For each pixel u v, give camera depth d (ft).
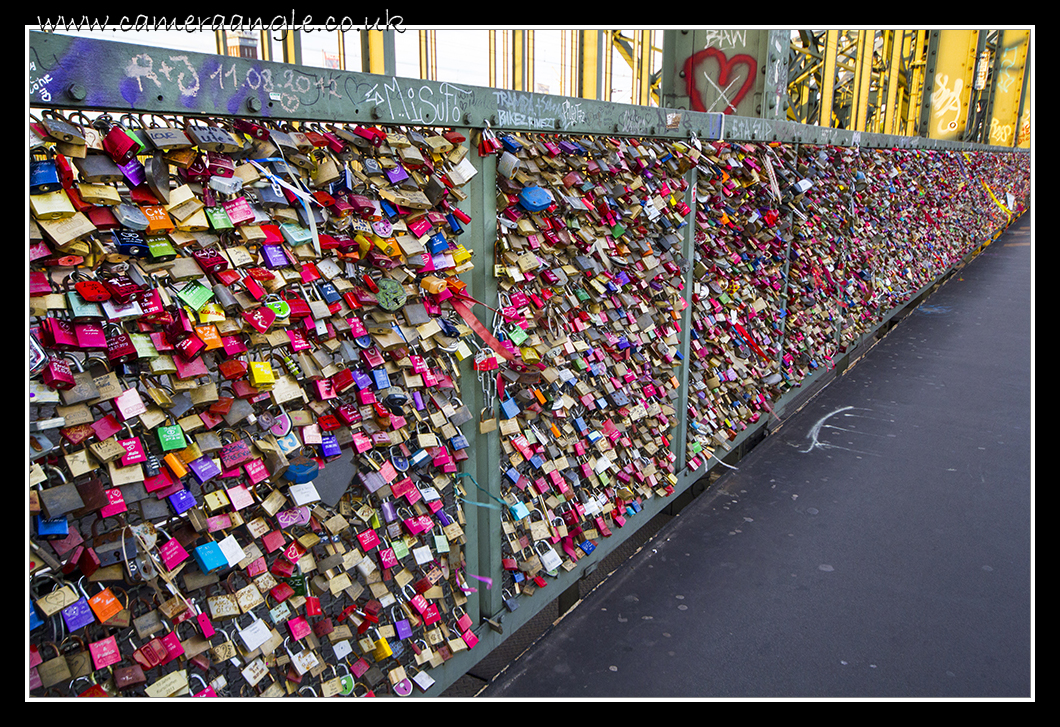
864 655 7.54
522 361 6.73
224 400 3.93
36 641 3.37
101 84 3.33
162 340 3.67
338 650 4.97
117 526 3.58
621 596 8.70
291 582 4.59
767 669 7.33
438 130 5.47
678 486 10.77
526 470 7.38
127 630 3.73
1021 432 14.03
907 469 12.45
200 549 3.91
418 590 5.74
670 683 7.11
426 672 6.02
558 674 7.26
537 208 6.52
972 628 7.99
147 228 3.51
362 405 4.92
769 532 10.27
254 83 4.02
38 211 3.09
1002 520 10.50
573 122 7.17
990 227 43.68
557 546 8.09
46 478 3.30
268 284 4.16
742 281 12.51
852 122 32.48
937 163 28.53
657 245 9.35
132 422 3.59
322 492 4.71
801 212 14.74
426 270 5.41
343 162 4.66
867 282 20.35
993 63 60.34
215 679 4.23
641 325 8.99
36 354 3.17
